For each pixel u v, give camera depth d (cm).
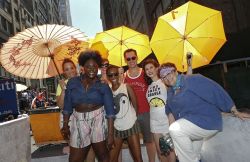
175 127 372
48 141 797
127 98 466
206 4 1274
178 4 1548
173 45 476
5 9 4212
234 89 794
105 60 482
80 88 371
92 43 592
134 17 3203
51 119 795
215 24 480
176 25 472
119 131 460
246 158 353
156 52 495
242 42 965
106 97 372
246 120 346
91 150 454
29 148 491
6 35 4066
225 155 399
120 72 500
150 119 480
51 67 510
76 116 374
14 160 407
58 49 499
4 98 464
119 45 593
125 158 611
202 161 467
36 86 4828
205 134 373
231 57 950
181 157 374
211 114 371
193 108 372
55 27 488
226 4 1273
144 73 502
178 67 481
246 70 781
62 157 660
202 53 475
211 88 367
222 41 484
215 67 930
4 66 476
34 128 796
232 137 376
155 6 2184
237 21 1258
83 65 366
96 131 369
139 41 599
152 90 476
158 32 495
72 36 502
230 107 363
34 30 474
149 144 509
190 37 470
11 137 401
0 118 452
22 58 486
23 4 5341
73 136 373
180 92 379
